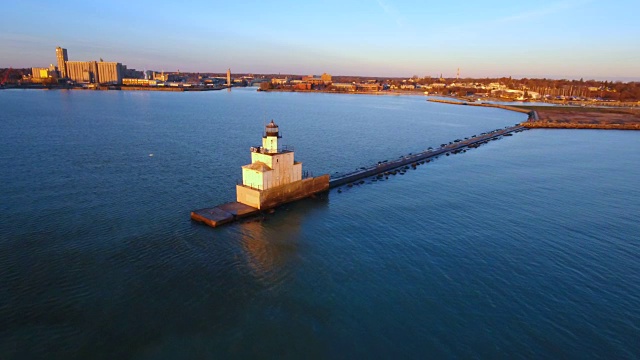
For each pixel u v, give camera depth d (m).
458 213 52.94
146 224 46.50
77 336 27.33
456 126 158.75
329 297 32.88
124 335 27.58
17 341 26.62
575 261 39.81
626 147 108.44
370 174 73.44
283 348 26.89
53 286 33.03
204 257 38.97
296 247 41.81
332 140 114.38
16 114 150.50
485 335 28.62
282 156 54.25
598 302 32.88
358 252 40.97
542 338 28.39
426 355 26.56
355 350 26.89
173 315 29.94
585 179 72.38
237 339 27.61
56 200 53.44
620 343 28.02
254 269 37.03
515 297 33.31
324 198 59.28
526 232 46.75
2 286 32.75
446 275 36.62
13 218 46.66
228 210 49.97
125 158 80.25
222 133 120.50
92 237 42.38
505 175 75.12
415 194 61.81
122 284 33.72
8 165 70.94
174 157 82.94
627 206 56.94
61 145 91.38
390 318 30.30
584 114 196.62
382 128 144.88
